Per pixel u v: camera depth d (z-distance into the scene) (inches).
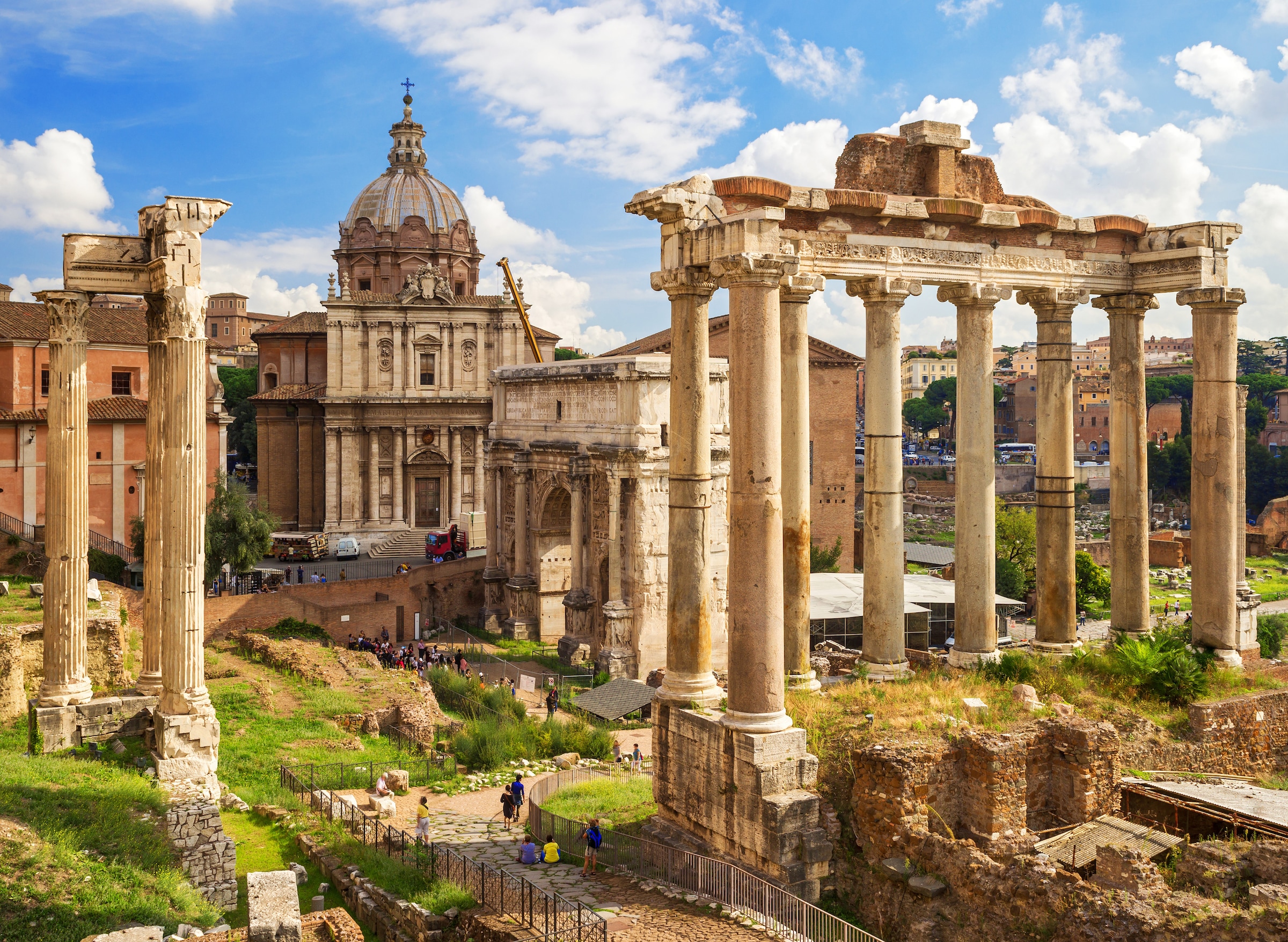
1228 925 651.5
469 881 998.4
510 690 2247.8
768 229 925.8
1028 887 747.4
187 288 1152.8
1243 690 1142.3
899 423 1129.4
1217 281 1197.7
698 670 1017.5
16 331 2488.9
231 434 6077.8
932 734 921.5
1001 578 3474.4
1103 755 932.6
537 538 3093.0
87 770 1107.9
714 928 820.0
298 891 1049.5
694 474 1006.4
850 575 3014.3
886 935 835.4
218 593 2763.3
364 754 1624.0
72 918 797.2
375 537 3890.3
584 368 2839.6
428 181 4303.6
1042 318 1237.1
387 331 3909.9
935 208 1101.7
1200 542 1226.6
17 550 2197.3
